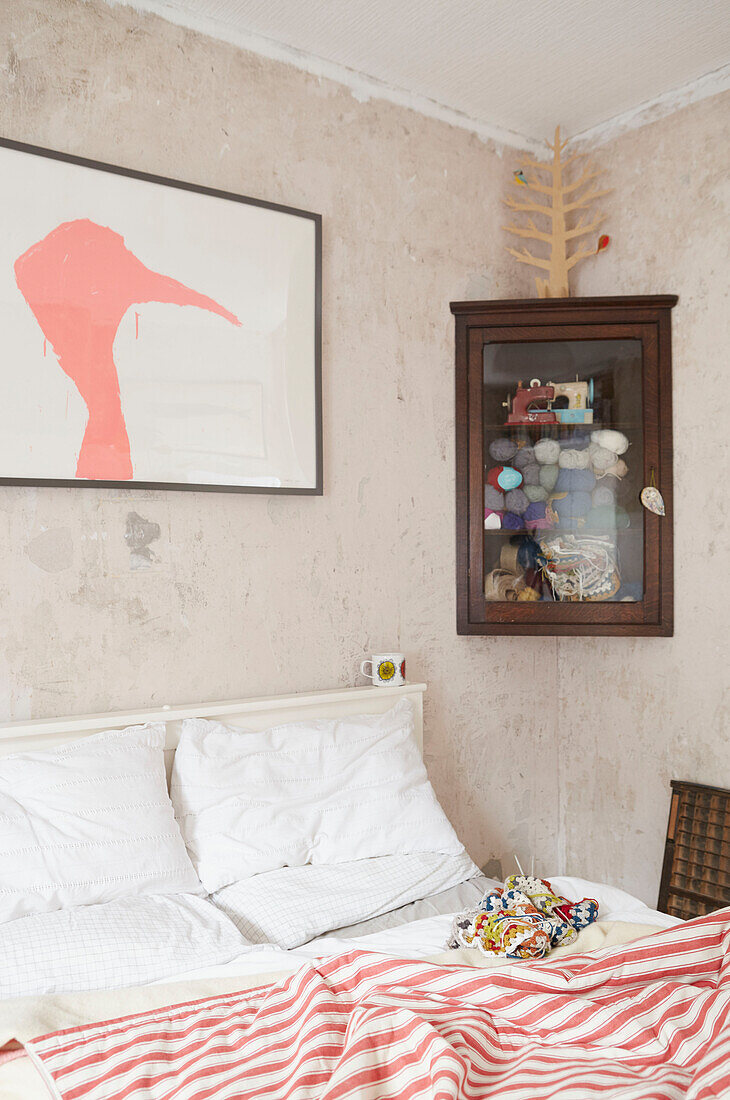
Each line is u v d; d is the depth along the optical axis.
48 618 2.12
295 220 2.50
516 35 2.50
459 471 2.80
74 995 1.47
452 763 2.91
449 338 2.90
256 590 2.46
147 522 2.26
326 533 2.60
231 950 1.69
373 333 2.71
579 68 2.69
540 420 2.79
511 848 3.07
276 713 2.39
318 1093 1.15
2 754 1.97
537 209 2.97
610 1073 1.16
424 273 2.84
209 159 2.38
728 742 2.65
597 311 2.75
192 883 1.94
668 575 2.76
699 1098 1.02
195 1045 1.31
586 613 2.75
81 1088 1.20
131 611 2.24
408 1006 1.34
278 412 2.46
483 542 2.79
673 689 2.81
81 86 2.16
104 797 1.91
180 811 2.08
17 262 2.04
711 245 2.70
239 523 2.43
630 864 2.95
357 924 1.93
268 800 2.12
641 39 2.53
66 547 2.14
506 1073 1.22
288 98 2.53
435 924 1.86
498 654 3.03
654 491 2.74
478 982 1.45
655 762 2.87
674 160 2.80
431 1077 1.11
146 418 2.23
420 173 2.83
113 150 2.21
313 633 2.57
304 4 2.33
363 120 2.69
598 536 2.78
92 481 2.14
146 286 2.23
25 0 2.08
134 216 2.21
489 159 3.02
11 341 2.04
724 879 2.56
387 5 2.33
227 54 2.41
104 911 1.72
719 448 2.67
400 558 2.77
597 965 1.52
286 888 1.95
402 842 2.19
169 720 2.19
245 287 2.40
